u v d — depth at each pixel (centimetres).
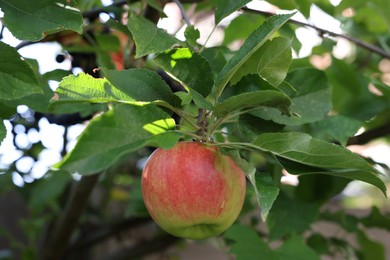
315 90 56
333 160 41
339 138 60
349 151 41
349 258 83
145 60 61
